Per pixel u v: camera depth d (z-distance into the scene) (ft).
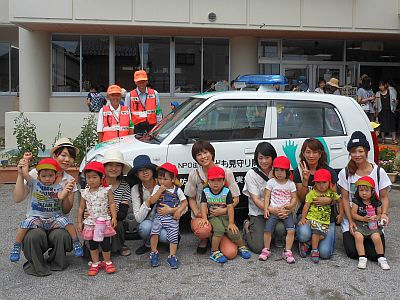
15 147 34.65
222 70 49.32
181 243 18.63
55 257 15.76
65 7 41.68
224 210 16.90
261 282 14.93
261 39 49.93
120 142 20.54
